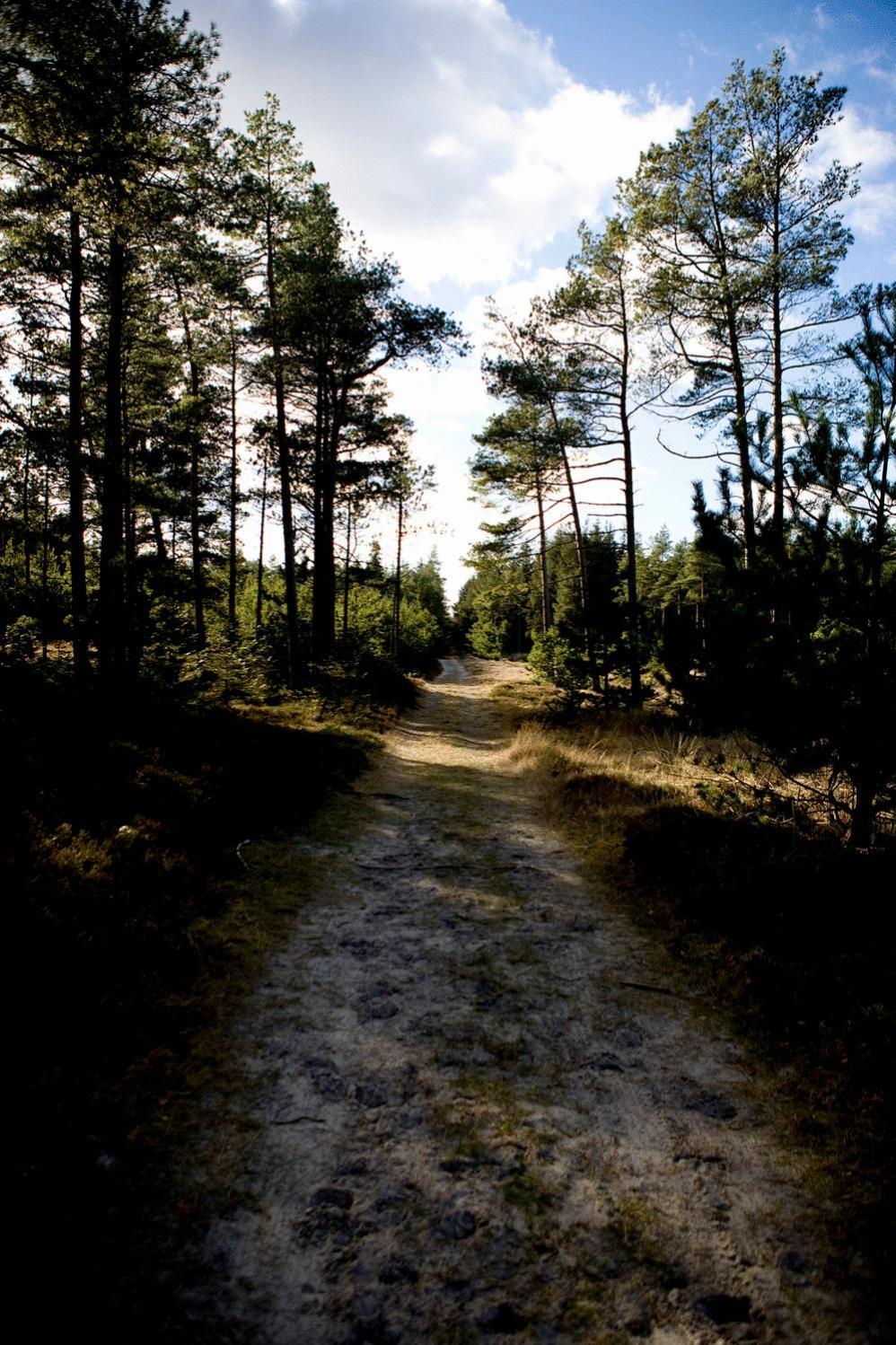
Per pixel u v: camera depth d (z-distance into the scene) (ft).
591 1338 8.13
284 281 51.57
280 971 16.60
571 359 52.08
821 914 17.60
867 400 18.89
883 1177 10.34
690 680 21.18
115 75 25.32
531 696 78.64
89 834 19.85
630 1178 10.64
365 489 68.85
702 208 43.21
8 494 44.29
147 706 35.35
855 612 18.12
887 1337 8.13
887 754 17.94
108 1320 7.85
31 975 13.15
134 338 49.03
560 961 17.80
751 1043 14.20
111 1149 10.37
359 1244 9.28
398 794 34.73
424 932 19.26
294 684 56.03
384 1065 13.25
